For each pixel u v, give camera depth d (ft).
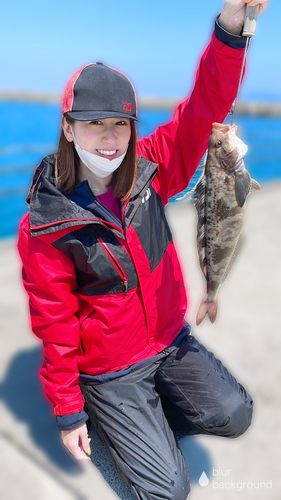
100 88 5.70
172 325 7.35
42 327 6.43
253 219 19.79
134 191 6.38
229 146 5.99
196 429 7.43
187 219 19.97
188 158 7.07
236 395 7.07
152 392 7.01
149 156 7.15
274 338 10.69
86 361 6.91
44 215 5.95
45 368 6.58
